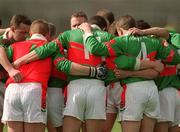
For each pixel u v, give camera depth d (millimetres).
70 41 21797
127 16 22516
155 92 21859
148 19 81312
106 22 23188
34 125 21391
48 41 22531
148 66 21734
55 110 22703
